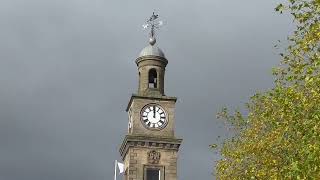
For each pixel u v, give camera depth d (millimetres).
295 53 25359
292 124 25891
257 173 30250
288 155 28719
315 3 24672
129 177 66625
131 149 67875
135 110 70438
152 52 74812
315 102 24547
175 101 71812
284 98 25938
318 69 24234
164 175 67500
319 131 23000
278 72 27375
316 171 22750
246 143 34406
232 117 38906
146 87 73125
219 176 35781
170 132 69938
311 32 24766
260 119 34688
